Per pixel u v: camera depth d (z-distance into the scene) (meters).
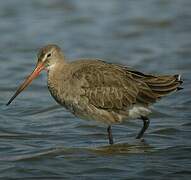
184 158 14.27
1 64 23.58
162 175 13.26
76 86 15.32
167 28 28.27
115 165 13.88
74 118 17.70
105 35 27.28
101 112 15.36
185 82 20.80
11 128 16.73
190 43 25.89
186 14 30.19
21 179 13.17
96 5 31.72
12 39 26.61
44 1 32.00
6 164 14.02
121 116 15.53
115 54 24.55
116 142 15.63
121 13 30.42
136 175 13.29
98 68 15.50
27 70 22.81
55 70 15.81
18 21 29.08
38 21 29.14
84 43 26.14
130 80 15.45
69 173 13.49
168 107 18.47
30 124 17.14
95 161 14.16
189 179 13.05
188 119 17.36
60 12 30.50
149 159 14.24
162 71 22.14
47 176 13.30
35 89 20.70
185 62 23.19
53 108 18.59
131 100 15.36
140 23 28.89
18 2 31.73
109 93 15.27
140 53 24.66
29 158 14.37
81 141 15.77
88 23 28.95
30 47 25.56
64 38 26.80
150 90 15.36
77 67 15.62
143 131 15.83
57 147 15.20
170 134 16.16
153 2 32.50
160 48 25.34
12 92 20.31
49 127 16.92
